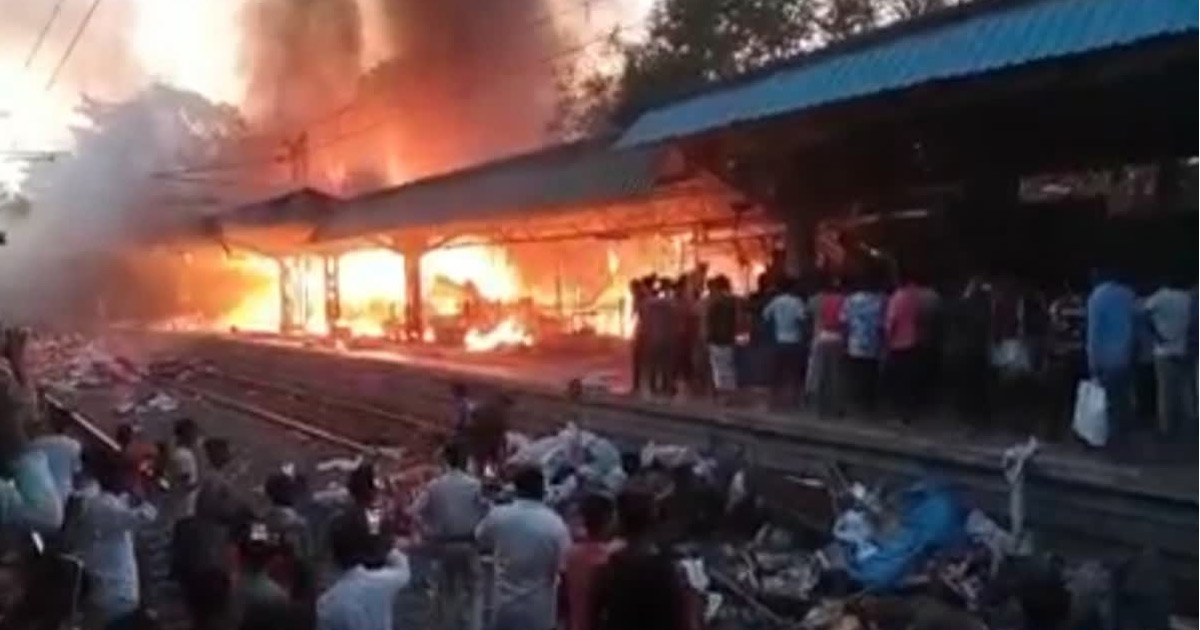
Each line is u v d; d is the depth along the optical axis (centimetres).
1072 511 1212
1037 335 1473
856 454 1516
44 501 1046
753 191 2155
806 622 1159
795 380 1855
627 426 2041
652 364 2106
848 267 1953
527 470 923
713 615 1193
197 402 3625
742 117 1812
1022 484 1255
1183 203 1598
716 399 1972
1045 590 880
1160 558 1088
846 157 2011
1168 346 1279
